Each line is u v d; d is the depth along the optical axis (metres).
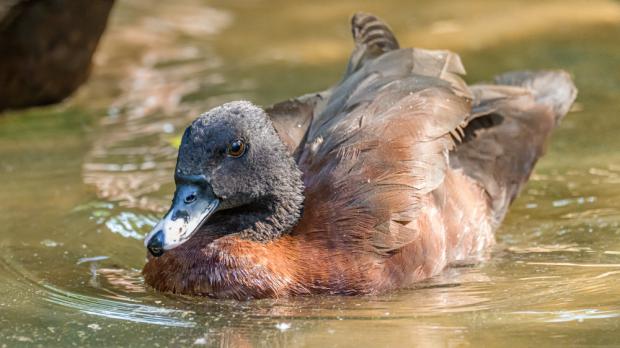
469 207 11.59
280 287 10.44
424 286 10.66
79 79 16.53
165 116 15.67
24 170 14.02
